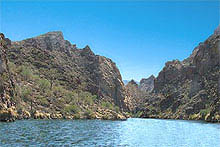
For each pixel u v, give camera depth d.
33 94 125.94
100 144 42.16
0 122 71.56
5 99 86.56
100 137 52.09
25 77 141.00
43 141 41.16
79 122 98.44
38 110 112.50
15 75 132.62
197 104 196.12
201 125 108.81
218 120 132.75
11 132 49.66
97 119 133.62
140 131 72.88
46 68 196.25
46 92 138.62
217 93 183.38
